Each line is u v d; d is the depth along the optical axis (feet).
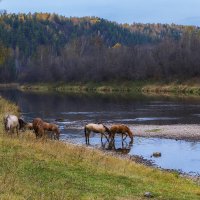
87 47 634.84
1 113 163.02
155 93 379.35
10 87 639.76
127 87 446.60
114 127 127.44
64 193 53.47
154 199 56.29
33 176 59.93
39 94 402.31
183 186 70.08
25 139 87.92
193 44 458.50
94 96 351.25
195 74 410.72
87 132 130.00
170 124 169.07
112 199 53.72
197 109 223.51
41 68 606.96
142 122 177.27
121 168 75.56
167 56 448.65
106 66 496.64
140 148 121.70
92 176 65.62
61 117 198.80
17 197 48.78
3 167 61.82
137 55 493.36
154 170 83.05
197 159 105.60
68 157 76.18
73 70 542.16
